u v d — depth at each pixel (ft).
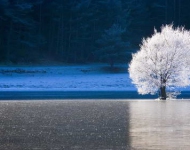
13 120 109.60
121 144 75.46
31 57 364.79
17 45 365.40
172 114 122.83
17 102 178.09
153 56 187.73
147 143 76.23
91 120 109.29
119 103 170.30
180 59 187.73
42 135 85.25
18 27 365.81
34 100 192.24
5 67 323.37
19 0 355.77
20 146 74.13
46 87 259.60
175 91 203.92
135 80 190.19
